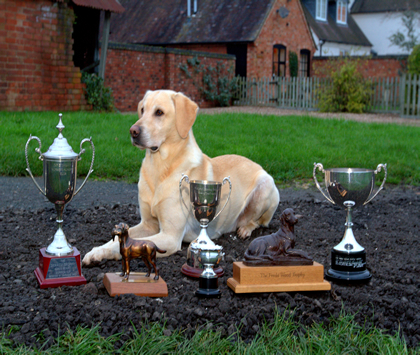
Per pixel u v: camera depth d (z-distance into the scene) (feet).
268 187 14.06
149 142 11.23
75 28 47.83
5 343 7.22
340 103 61.67
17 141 25.38
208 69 66.03
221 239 13.56
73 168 9.71
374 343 7.72
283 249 9.40
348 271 10.09
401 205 18.65
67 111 43.29
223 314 8.46
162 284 9.11
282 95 67.82
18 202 17.11
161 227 11.88
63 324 7.85
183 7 84.69
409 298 9.51
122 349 7.31
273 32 79.00
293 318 8.48
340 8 107.14
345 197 10.33
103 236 13.30
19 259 11.19
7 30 37.47
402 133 36.24
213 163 13.23
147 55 58.54
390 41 112.16
